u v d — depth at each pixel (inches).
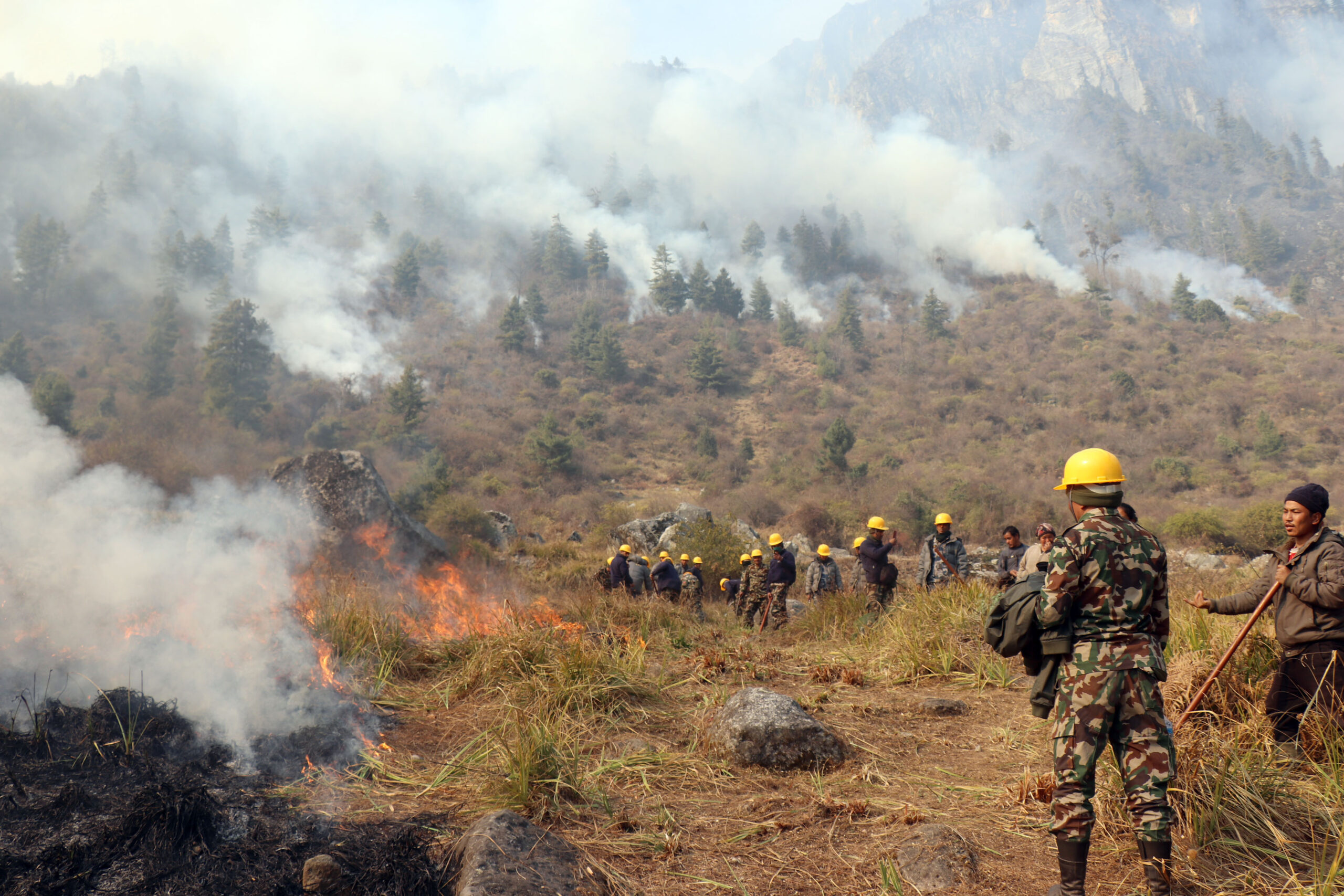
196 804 108.9
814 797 132.9
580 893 96.4
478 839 102.0
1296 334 5502.0
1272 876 99.4
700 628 357.1
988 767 148.2
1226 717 139.6
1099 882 101.3
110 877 96.2
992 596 279.7
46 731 142.2
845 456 3011.8
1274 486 2881.4
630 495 2967.5
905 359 5315.0
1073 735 96.2
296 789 130.4
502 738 148.9
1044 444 3592.5
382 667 207.8
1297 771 127.6
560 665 194.5
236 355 2999.5
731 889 102.0
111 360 3570.4
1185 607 208.1
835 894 100.5
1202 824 107.5
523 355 4918.8
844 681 222.7
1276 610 140.7
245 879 96.7
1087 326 5644.7
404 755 151.9
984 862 107.2
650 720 182.7
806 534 2047.2
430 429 3053.6
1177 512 2341.3
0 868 95.7
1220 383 4362.7
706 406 4451.3
